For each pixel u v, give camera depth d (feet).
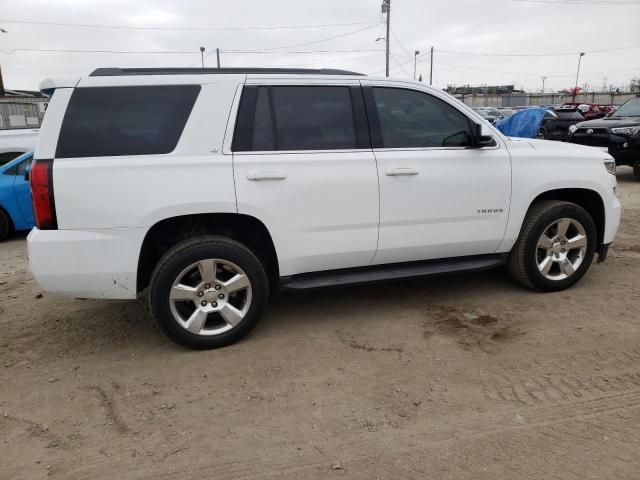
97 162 11.16
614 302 14.90
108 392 10.79
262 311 12.75
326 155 12.59
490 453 8.66
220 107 11.91
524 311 14.40
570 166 15.03
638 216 26.68
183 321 12.19
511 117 28.02
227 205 11.77
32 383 11.21
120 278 11.56
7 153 27.17
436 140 13.79
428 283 16.90
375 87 13.34
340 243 13.00
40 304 15.83
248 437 9.22
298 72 12.79
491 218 14.33
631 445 8.79
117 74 11.87
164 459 8.70
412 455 8.66
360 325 13.79
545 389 10.52
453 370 11.34
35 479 8.29
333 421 9.62
